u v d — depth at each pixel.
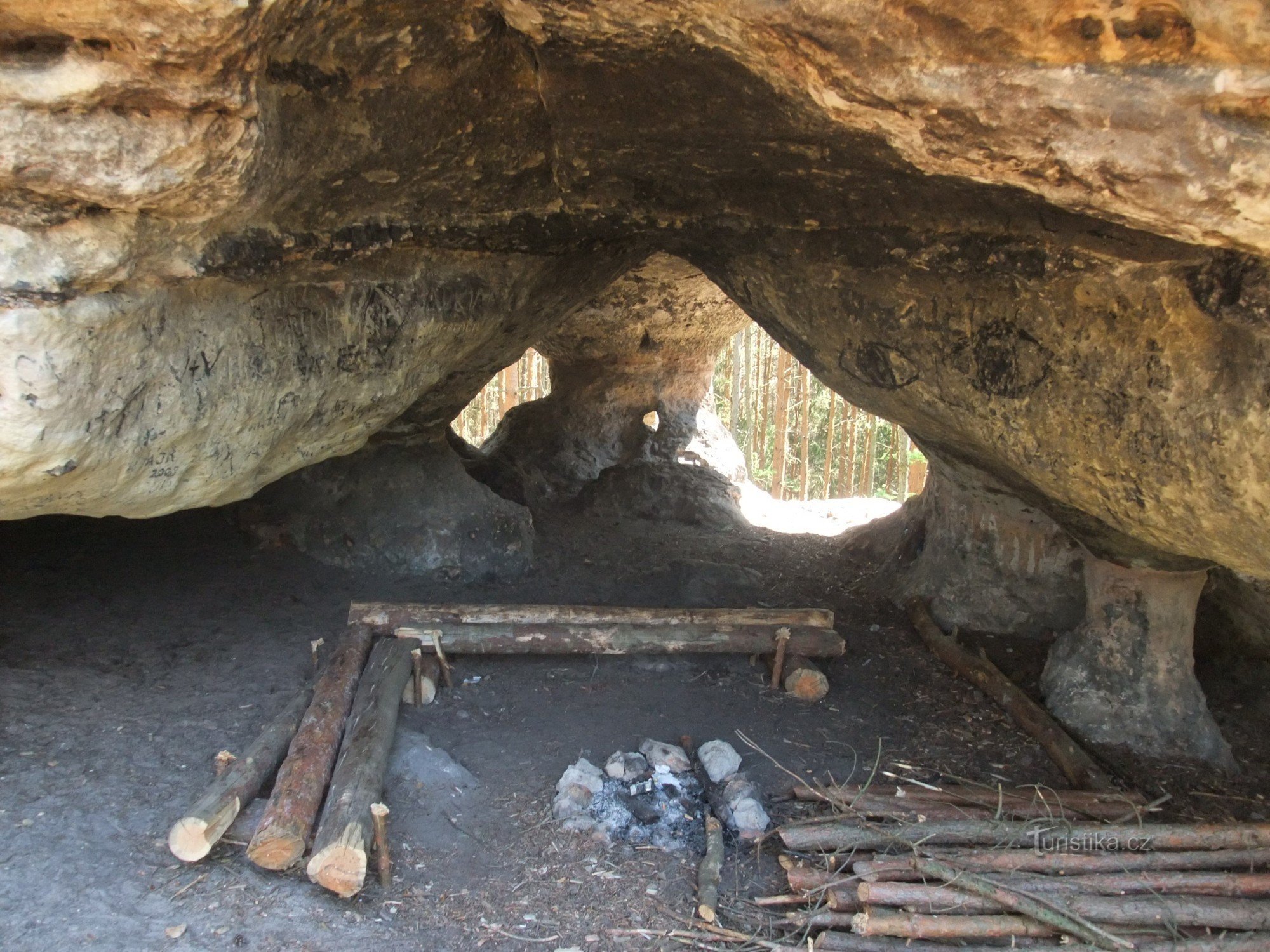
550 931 2.77
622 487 6.98
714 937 2.76
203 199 2.17
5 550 4.90
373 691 3.65
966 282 3.04
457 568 5.30
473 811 3.26
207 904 2.71
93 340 2.22
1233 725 4.03
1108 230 2.42
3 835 2.85
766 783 3.51
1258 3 1.46
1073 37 1.69
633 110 2.64
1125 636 3.95
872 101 1.96
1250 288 2.22
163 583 4.77
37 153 1.86
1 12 1.69
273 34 1.93
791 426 12.82
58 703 3.59
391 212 3.02
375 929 2.71
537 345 7.33
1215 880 2.81
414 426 5.40
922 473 11.63
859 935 2.70
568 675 4.23
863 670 4.49
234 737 3.50
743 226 3.49
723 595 5.41
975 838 3.04
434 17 2.22
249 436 3.02
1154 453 2.69
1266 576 2.85
